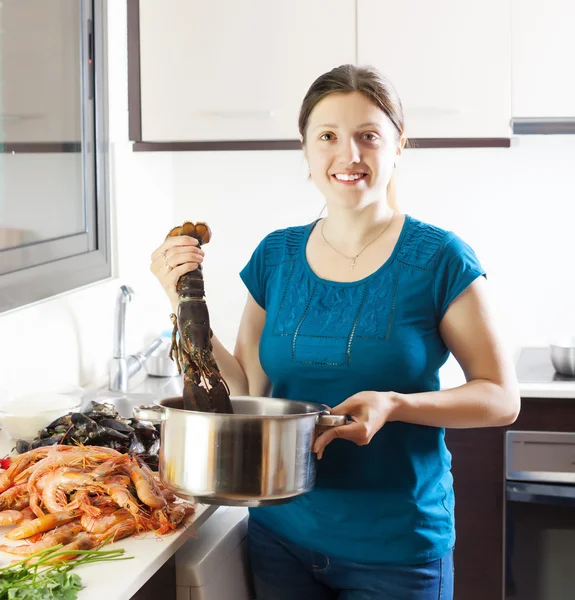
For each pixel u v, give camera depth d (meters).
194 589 1.67
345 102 1.64
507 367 1.64
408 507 1.62
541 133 2.88
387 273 1.67
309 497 1.66
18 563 1.38
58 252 2.50
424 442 1.66
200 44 2.89
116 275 2.91
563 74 2.81
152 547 1.50
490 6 2.80
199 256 1.62
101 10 2.71
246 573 1.90
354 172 1.65
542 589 2.60
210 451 1.42
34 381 2.33
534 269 3.23
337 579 1.67
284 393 1.71
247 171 3.31
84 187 2.69
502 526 2.61
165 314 3.38
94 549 1.48
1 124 2.24
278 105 2.89
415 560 1.62
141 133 2.94
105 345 2.79
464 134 2.86
